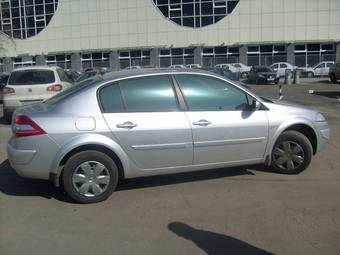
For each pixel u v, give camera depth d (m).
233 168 7.48
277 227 5.05
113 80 6.21
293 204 5.78
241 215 5.44
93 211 5.70
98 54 61.31
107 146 5.98
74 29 61.56
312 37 54.91
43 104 6.46
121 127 6.04
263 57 55.81
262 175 7.09
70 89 6.55
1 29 41.31
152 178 7.05
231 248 4.54
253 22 55.78
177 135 6.23
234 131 6.50
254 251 4.46
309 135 7.23
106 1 59.69
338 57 54.34
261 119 6.68
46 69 13.77
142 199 6.11
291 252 4.43
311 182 6.72
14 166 6.03
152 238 4.82
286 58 55.31
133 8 58.78
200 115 6.36
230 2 56.00
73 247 4.65
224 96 6.58
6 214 5.66
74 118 5.98
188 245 4.62
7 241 4.84
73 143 5.88
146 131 6.11
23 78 13.66
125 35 59.50
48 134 5.88
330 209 5.58
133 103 6.21
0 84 24.33
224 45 56.66
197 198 6.09
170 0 57.53
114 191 6.46
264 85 36.12
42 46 63.38
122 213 5.60
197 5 56.84
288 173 7.11
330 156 8.40
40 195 6.40
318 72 46.59
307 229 4.98
